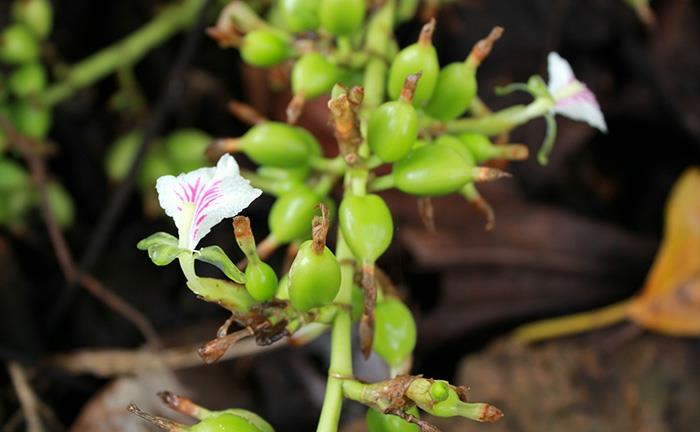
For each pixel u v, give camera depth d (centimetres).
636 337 44
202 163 46
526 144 47
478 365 43
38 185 44
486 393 43
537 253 45
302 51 35
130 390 42
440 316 44
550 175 47
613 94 49
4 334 43
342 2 34
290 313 30
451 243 44
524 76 48
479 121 34
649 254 45
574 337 44
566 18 48
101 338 45
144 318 44
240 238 29
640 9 44
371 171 32
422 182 32
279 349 43
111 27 50
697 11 49
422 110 33
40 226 46
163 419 29
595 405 43
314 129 45
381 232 31
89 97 48
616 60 49
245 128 48
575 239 45
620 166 49
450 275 44
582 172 48
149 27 46
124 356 42
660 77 48
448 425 42
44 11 45
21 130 44
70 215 46
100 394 42
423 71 32
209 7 42
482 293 44
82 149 48
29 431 42
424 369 45
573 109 34
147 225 47
